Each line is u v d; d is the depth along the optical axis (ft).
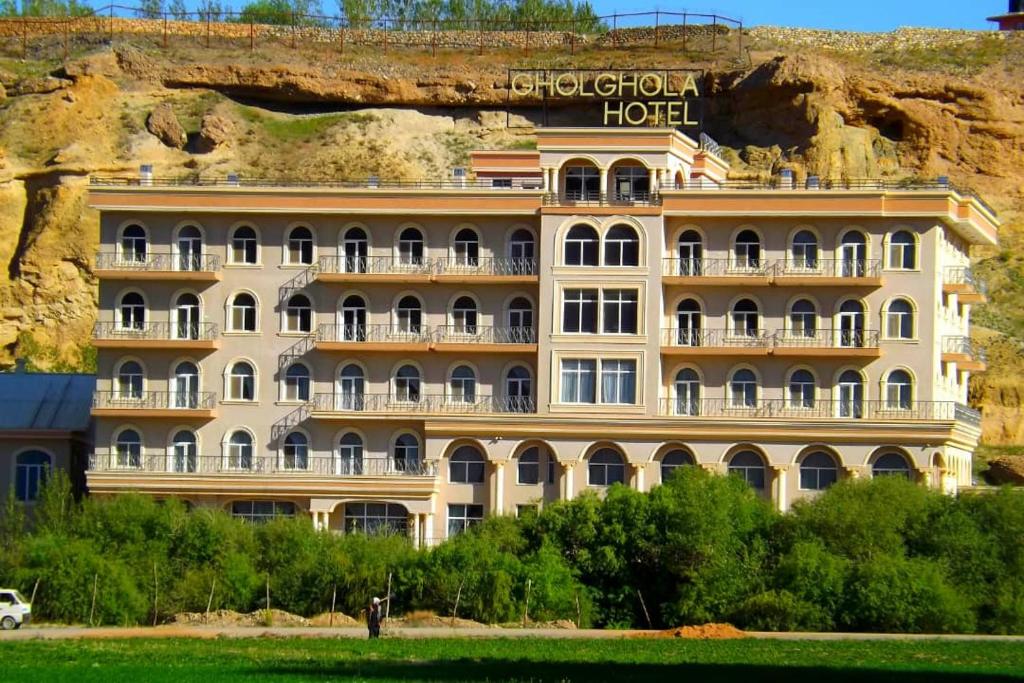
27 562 401.90
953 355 478.59
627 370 469.98
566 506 424.46
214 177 653.30
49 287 620.49
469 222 481.05
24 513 470.39
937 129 655.35
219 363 482.28
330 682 282.97
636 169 482.28
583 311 472.03
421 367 479.41
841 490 419.54
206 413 477.77
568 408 469.16
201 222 485.15
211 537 414.21
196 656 318.24
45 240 624.59
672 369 473.67
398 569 405.59
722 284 472.44
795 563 393.70
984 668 306.96
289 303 482.69
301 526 422.82
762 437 461.37
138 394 482.69
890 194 469.98
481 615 395.55
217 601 402.31
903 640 356.18
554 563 404.98
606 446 467.11
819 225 474.08
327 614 397.60
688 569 408.26
